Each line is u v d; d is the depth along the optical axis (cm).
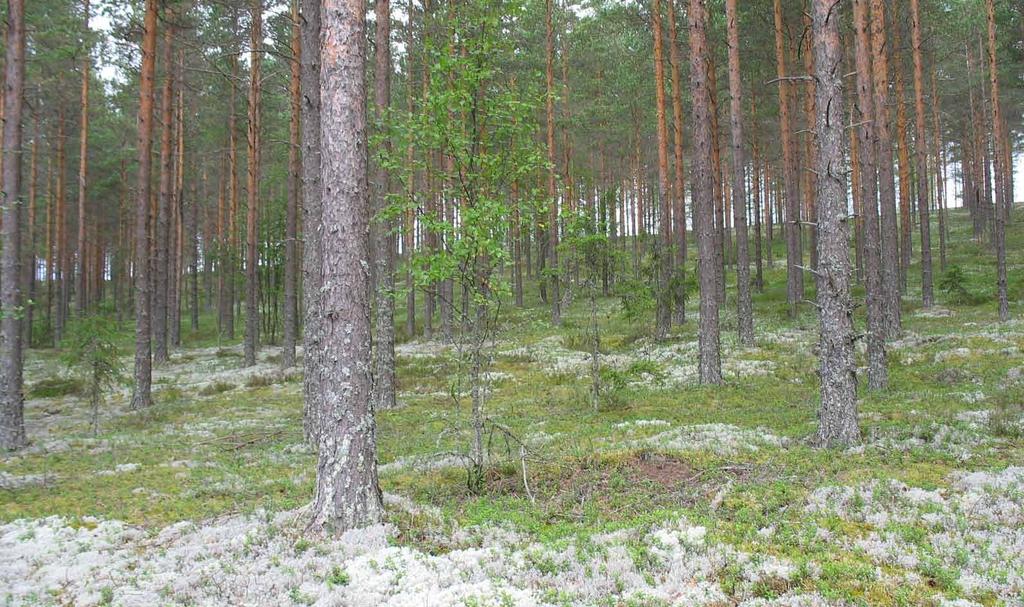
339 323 681
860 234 3409
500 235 859
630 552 562
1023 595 449
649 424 1188
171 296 3775
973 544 541
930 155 4266
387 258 1647
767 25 2517
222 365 2806
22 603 530
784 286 3622
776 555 551
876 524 611
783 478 792
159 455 1203
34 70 2411
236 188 3644
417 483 912
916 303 2866
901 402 1233
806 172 3188
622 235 4153
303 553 611
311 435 1273
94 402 1494
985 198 4250
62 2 2198
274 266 3581
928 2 2505
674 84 2517
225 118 3262
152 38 1988
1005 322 2097
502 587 507
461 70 871
